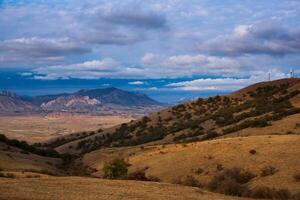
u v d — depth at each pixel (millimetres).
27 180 36969
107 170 60344
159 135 176375
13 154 99188
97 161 115000
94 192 31578
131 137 196375
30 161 93500
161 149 96875
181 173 64188
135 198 30031
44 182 36031
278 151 57438
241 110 175750
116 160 61000
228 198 34625
